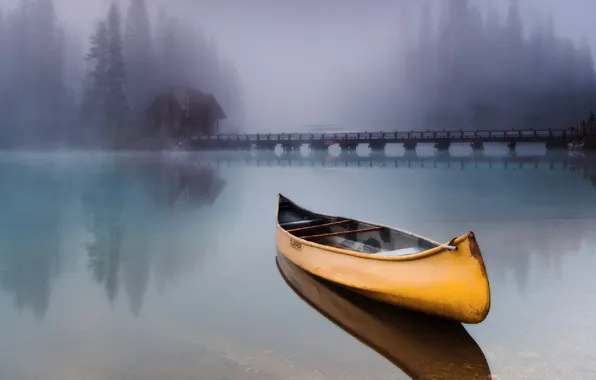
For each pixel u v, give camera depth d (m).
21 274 9.64
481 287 5.30
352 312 7.00
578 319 6.49
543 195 20.80
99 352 5.78
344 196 21.98
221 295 7.95
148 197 22.48
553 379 4.85
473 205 18.41
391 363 5.27
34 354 5.77
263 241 12.66
